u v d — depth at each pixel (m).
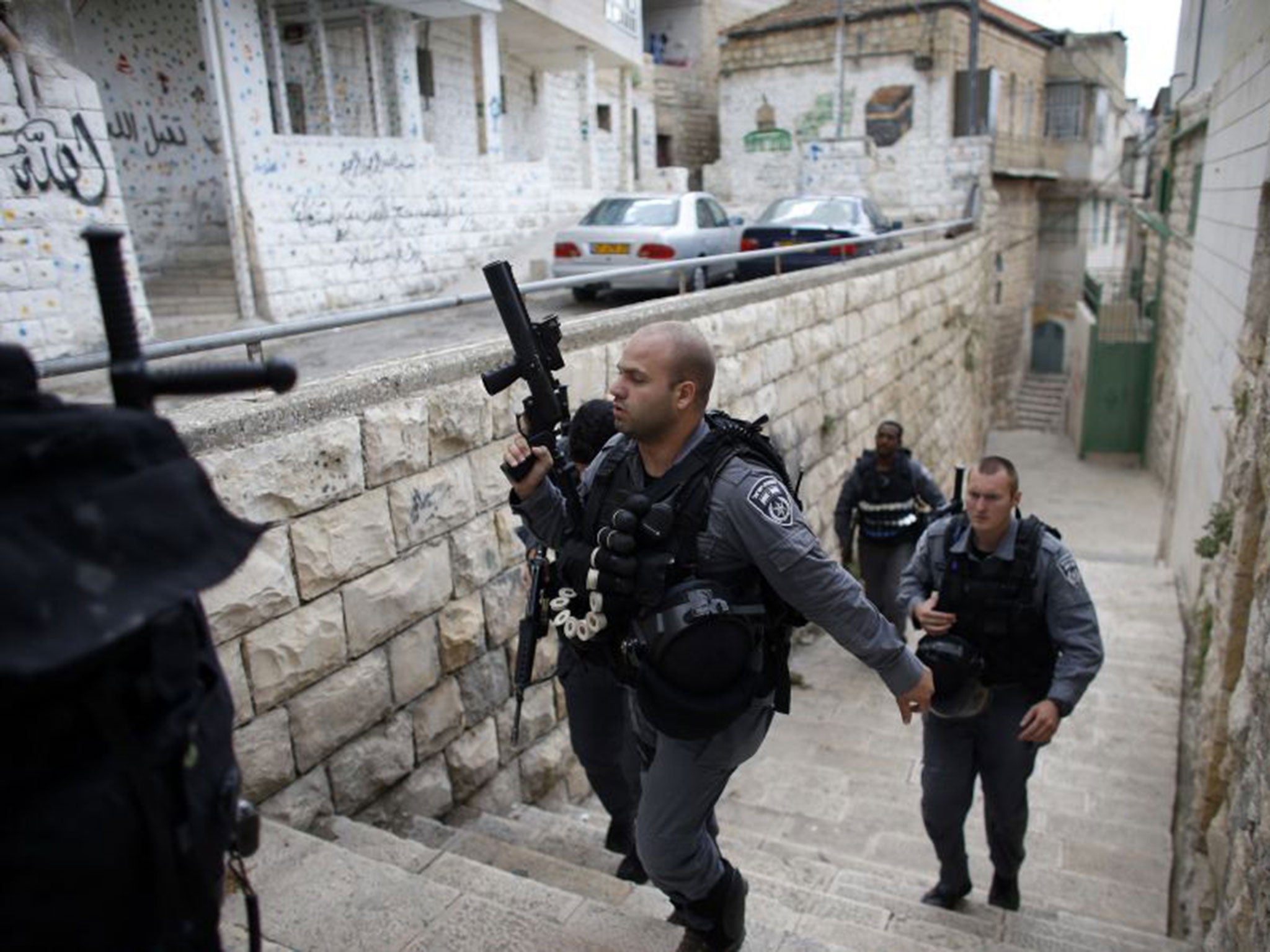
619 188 21.36
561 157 19.81
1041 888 5.00
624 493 2.46
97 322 7.56
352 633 3.87
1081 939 4.14
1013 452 24.59
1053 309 31.88
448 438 4.30
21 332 7.04
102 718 1.13
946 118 22.78
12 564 1.00
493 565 4.63
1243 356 6.59
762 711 2.51
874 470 7.00
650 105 24.77
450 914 2.92
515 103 18.03
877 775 6.21
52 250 7.20
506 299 2.58
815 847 5.39
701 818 2.54
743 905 2.75
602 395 5.66
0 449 1.04
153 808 1.16
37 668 0.98
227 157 9.57
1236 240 8.23
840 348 9.55
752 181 25.41
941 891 4.37
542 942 2.81
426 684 4.27
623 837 3.90
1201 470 9.65
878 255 11.57
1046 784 6.14
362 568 3.89
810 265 12.45
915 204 22.58
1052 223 31.33
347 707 3.87
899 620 7.16
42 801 1.08
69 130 7.27
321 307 10.68
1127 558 16.16
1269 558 3.91
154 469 1.17
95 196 7.49
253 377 1.37
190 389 1.37
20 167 6.95
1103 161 32.66
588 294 11.89
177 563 1.15
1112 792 6.02
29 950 1.08
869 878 4.71
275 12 11.57
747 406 7.51
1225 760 4.50
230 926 2.84
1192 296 12.10
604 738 3.59
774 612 2.42
